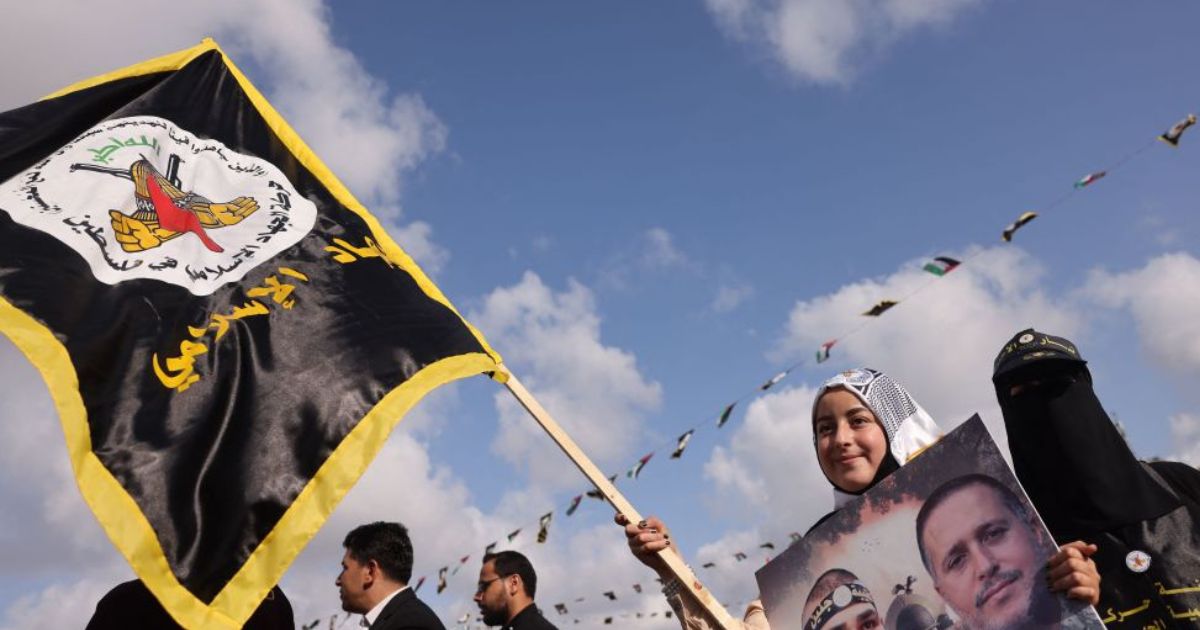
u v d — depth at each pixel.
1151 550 2.72
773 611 2.74
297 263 3.51
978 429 2.60
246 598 2.57
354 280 3.54
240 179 3.84
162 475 2.65
